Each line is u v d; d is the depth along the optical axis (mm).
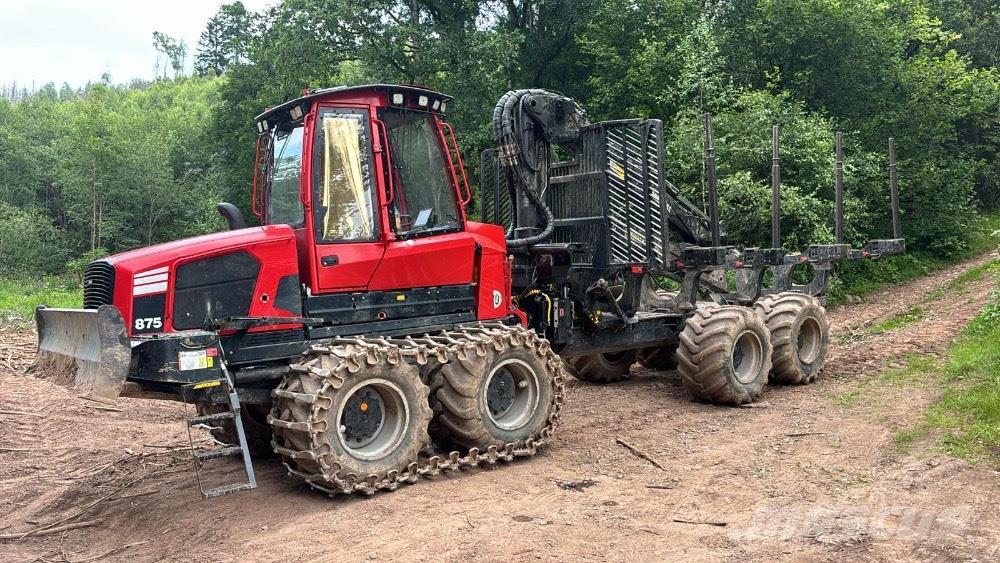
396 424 6191
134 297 5617
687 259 9266
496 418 6859
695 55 18516
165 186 40438
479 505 5637
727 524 5129
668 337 9664
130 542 5426
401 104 6691
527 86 26438
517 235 8742
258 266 6086
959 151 24594
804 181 17422
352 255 6387
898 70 22234
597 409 8844
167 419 9648
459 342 6555
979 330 10336
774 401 8953
